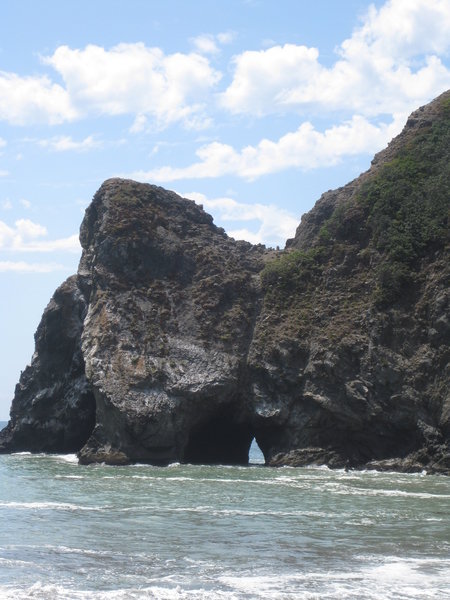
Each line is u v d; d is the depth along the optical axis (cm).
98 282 7919
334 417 6938
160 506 4178
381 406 6775
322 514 3934
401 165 8050
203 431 7556
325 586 2486
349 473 6322
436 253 7194
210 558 2864
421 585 2512
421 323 6888
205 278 8031
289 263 7988
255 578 2577
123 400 7038
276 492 4869
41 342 8781
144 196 8506
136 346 7438
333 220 8075
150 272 8012
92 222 8556
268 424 7269
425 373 6681
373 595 2394
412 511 4050
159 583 2505
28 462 7275
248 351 7569
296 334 7344
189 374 7306
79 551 2956
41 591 2384
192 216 8694
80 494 4700
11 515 3809
